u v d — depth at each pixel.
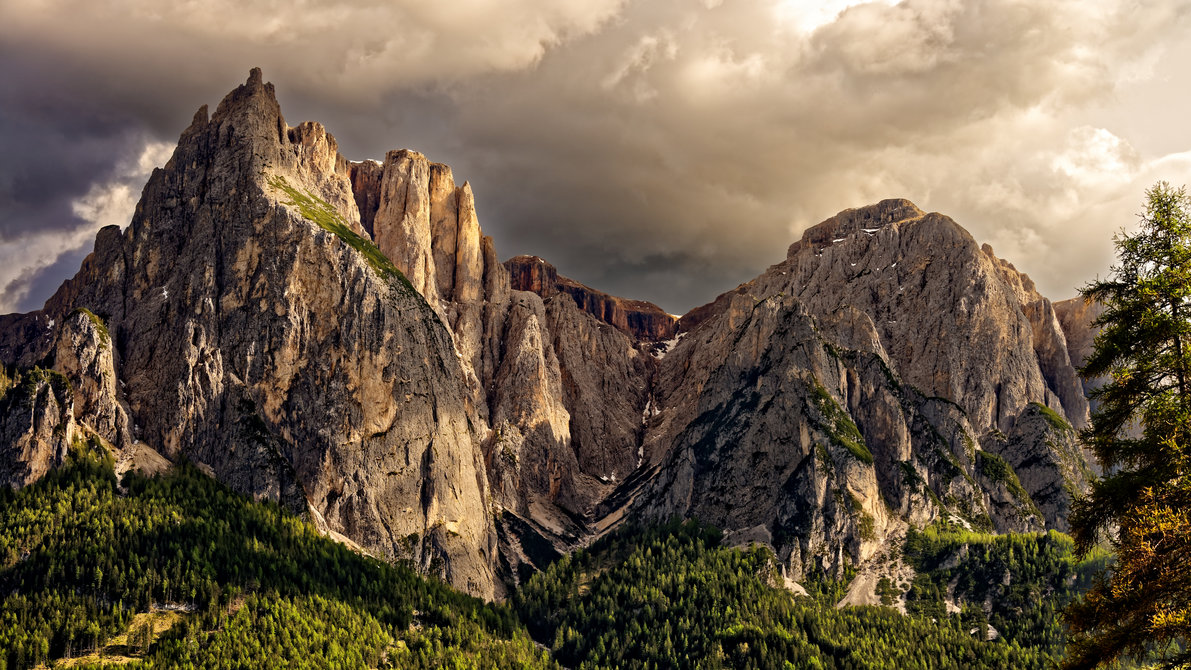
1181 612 55.41
